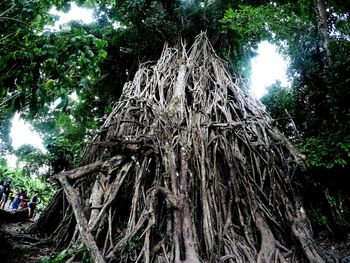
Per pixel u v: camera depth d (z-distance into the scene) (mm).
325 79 5500
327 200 5266
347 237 4738
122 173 5078
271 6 6863
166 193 4348
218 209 4707
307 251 4062
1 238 4555
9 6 3174
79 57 3314
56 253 4711
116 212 4914
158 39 9000
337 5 7082
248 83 8359
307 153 5344
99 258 3410
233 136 5926
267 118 6652
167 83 7477
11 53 2949
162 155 5039
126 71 9734
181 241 3979
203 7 8844
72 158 9328
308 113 6562
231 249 4129
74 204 3932
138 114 6480
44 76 3203
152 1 9180
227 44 9398
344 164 4770
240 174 5242
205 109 6480
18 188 12703
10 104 3252
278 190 5207
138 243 4008
